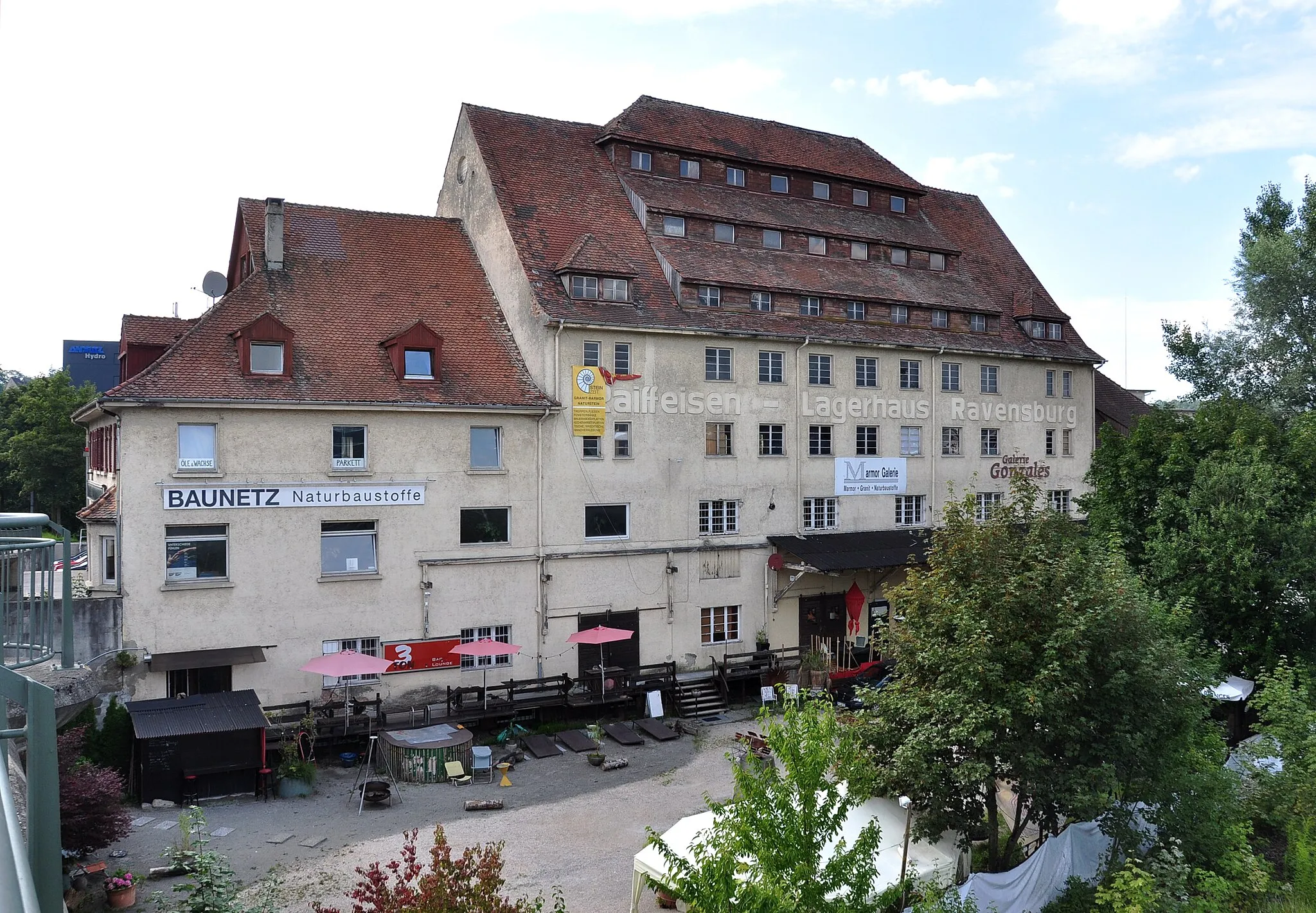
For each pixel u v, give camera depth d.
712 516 35.38
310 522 28.31
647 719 31.20
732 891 12.85
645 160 38.91
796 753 14.18
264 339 28.17
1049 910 18.06
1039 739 17.50
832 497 38.12
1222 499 29.12
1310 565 27.55
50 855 5.64
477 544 30.83
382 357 30.67
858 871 14.05
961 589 18.73
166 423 26.52
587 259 32.91
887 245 42.53
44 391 63.09
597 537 33.06
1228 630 28.94
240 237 34.62
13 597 11.66
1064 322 45.59
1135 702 18.06
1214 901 17.33
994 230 49.47
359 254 33.62
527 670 31.58
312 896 18.75
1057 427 45.41
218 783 23.98
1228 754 23.88
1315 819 20.23
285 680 27.92
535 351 32.53
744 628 35.91
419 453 29.94
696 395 34.88
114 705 25.11
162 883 19.34
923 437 40.69
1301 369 44.69
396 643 29.44
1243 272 47.41
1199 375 48.12
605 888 19.62
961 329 42.38
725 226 38.38
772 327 36.50
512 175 35.78
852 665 36.59
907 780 17.58
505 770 26.00
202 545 27.09
